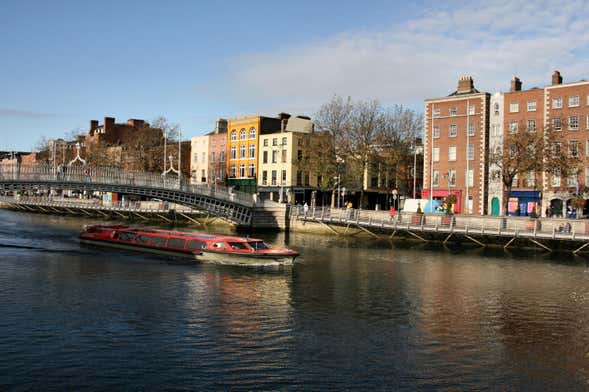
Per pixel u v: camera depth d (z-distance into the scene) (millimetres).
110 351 18734
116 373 16891
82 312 23438
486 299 28562
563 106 62312
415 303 27312
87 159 101312
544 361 19172
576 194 58406
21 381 16125
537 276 35656
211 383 16391
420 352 19703
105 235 44812
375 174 78438
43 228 60719
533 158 54062
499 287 31844
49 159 111438
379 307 26250
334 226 62250
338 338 21031
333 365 18141
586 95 60875
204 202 63562
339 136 71062
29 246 43219
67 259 37125
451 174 68062
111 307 24453
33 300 25188
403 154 75438
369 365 18266
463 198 68312
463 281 33562
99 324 21781
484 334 22172
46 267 33625
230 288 29375
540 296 29469
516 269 38500
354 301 27359
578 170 56844
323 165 70750
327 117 71812
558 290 31109
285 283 31297
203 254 38344
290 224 66688
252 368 17656
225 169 94625
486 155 66812
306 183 85375
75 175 53719
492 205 66688
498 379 17453
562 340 21609
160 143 97375
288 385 16438
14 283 28641
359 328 22500
